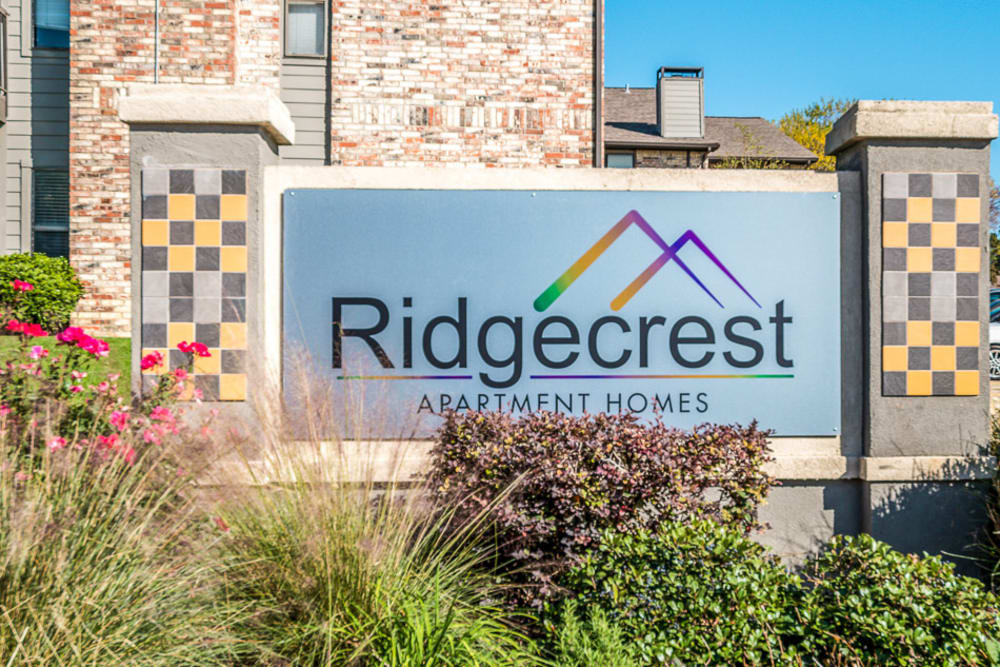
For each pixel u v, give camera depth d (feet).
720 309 15.11
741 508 12.52
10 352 12.93
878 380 14.79
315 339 14.67
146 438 10.65
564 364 14.98
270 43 32.27
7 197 34.53
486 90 32.37
